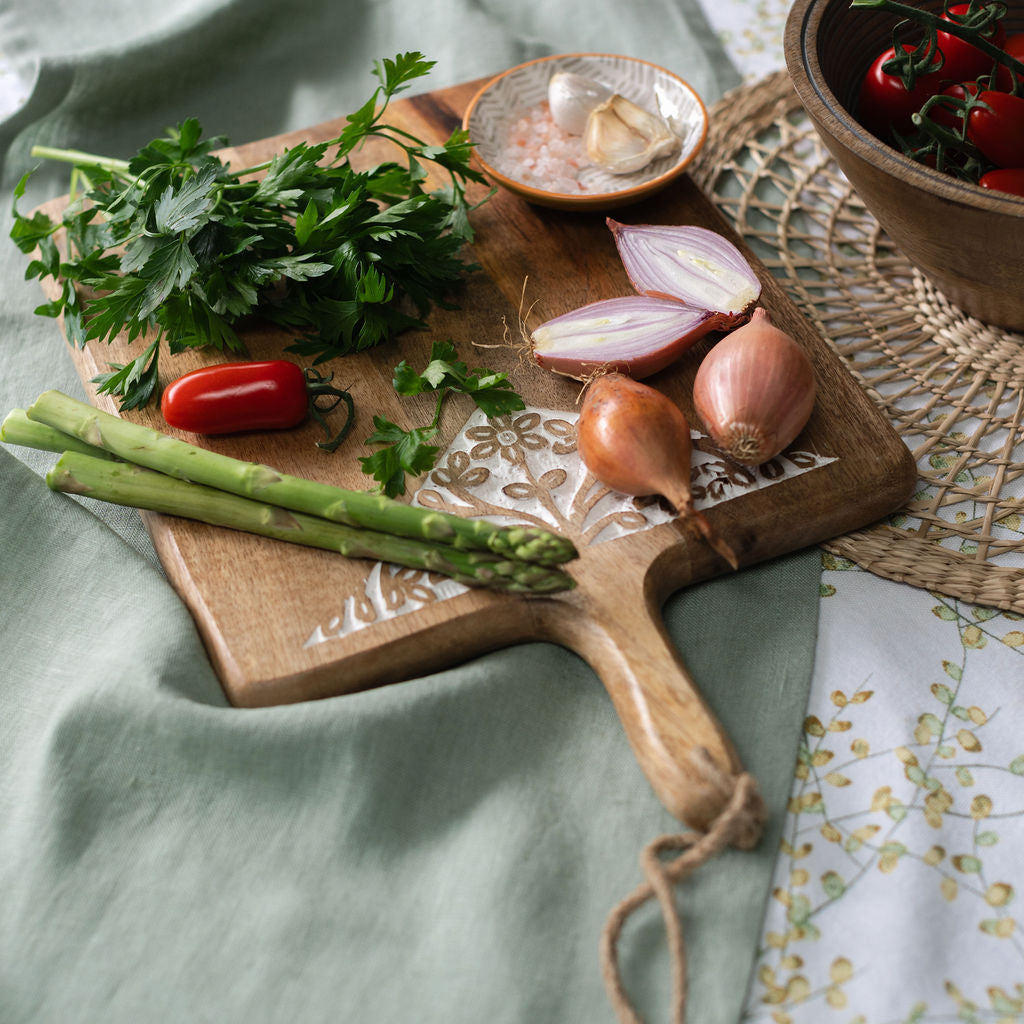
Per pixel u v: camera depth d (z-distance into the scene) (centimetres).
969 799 72
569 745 75
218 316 83
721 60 98
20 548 79
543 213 89
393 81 84
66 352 89
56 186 98
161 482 78
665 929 70
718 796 71
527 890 71
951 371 83
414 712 74
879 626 76
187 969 70
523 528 75
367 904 71
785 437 77
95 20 105
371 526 76
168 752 74
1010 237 75
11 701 77
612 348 80
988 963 69
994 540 78
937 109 82
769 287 84
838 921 70
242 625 76
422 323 84
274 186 83
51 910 72
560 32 103
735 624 77
